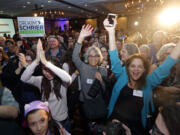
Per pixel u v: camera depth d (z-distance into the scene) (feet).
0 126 2.16
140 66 4.18
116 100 4.68
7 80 6.43
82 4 33.01
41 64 4.81
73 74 7.02
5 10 36.04
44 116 3.60
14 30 46.29
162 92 2.69
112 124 3.81
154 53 10.05
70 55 7.49
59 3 30.25
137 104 4.25
